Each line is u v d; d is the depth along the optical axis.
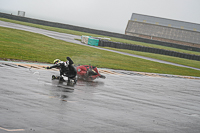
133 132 6.70
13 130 5.68
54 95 9.57
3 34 31.89
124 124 7.29
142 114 8.74
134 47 51.75
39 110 7.39
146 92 13.49
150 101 11.27
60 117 7.06
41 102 8.28
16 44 26.06
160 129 7.32
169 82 19.45
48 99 8.81
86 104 8.96
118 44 49.56
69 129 6.25
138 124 7.50
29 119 6.53
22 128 5.88
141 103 10.53
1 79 10.96
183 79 23.25
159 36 86.25
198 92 16.50
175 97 13.32
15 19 67.25
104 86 13.47
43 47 28.19
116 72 20.31
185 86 18.58
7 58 17.55
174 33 87.75
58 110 7.69
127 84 15.27
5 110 6.92
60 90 10.67
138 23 90.38
